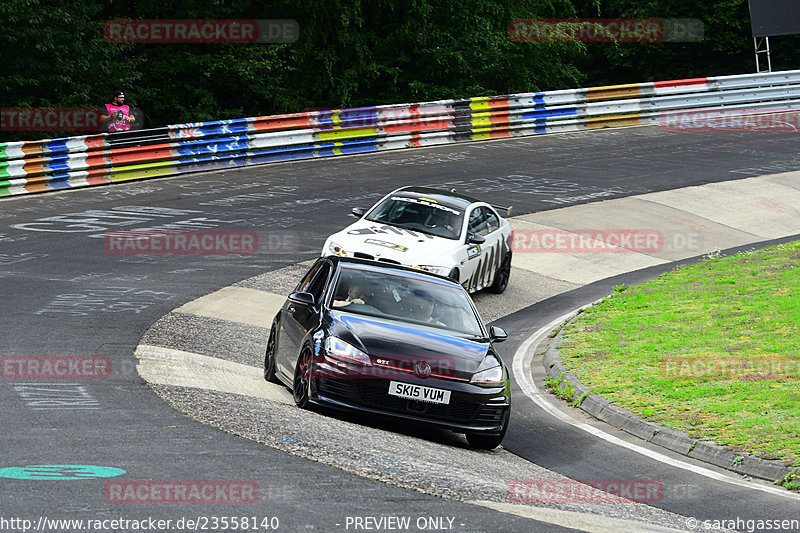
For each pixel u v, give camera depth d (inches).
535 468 792.9
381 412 802.8
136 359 948.6
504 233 1589.6
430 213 1464.1
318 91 3294.8
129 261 1481.3
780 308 1382.9
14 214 1770.4
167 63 3080.7
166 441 656.4
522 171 2469.2
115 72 2849.4
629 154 2726.4
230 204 1979.6
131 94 2950.3
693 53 4377.5
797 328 1273.4
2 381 809.5
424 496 599.8
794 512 694.5
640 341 1261.1
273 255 1610.5
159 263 1488.7
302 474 611.2
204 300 1305.4
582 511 631.8
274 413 783.1
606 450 876.6
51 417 700.0
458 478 669.3
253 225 1811.0
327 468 634.8
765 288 1520.7
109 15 3139.8
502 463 784.3
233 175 2290.8
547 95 3024.1
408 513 553.6
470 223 1473.9
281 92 3189.0
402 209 1470.2
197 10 3110.2
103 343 1005.2
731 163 2632.9
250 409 784.9
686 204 2234.3
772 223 2153.1
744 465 815.1
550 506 630.5
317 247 1686.8
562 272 1750.7
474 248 1444.4
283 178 2266.2
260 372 1019.3
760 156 2728.8
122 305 1211.9
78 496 524.1
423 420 805.9
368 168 2420.0
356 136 2618.1
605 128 3154.5
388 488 606.9
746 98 3371.1
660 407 981.8
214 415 747.4
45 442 629.0
